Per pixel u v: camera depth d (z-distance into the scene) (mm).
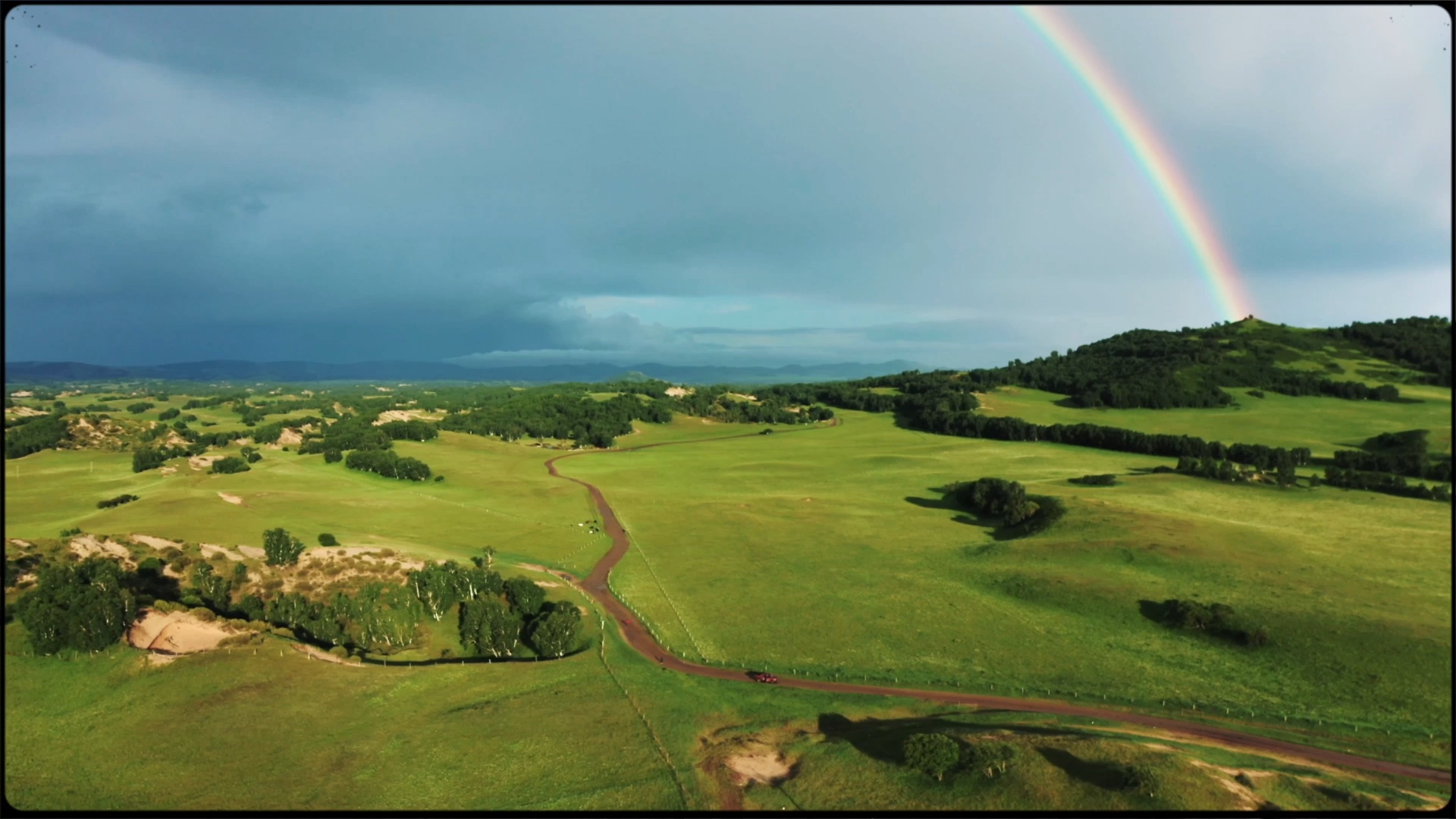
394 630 81875
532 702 65500
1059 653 75750
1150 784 46062
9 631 74625
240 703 64812
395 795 52125
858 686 70250
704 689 68688
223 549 101250
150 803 51438
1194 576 92750
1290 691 65812
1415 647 70188
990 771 49625
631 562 111062
